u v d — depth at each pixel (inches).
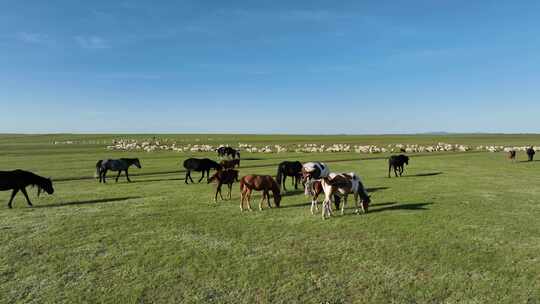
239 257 378.0
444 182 886.4
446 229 467.8
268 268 350.0
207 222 512.7
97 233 459.5
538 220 512.4
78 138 5017.2
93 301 291.0
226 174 673.6
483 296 292.8
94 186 865.5
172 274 337.7
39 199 693.3
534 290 301.1
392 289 305.9
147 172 1174.3
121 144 2938.0
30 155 1859.0
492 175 1027.9
